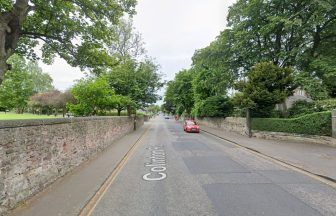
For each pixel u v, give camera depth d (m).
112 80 33.06
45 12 12.16
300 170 10.28
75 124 10.68
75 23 12.97
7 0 9.06
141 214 5.88
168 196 7.12
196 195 7.14
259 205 6.27
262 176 9.28
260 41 28.81
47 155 7.84
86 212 6.05
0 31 9.30
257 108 24.19
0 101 43.25
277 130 21.53
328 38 26.72
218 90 33.09
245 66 30.66
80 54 13.64
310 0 23.56
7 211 5.64
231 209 6.04
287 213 5.74
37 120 7.16
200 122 55.56
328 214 5.66
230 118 32.16
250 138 23.33
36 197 6.83
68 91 49.06
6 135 5.64
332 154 13.48
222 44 29.97
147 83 35.69
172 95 64.06
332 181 8.48
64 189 7.57
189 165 11.45
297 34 25.72
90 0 12.17
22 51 13.84
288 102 33.38
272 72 22.83
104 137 16.66
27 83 44.41
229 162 12.13
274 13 26.92
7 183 5.66
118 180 8.98
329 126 16.70
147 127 45.34
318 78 25.53
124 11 13.11
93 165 11.20
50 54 14.36
